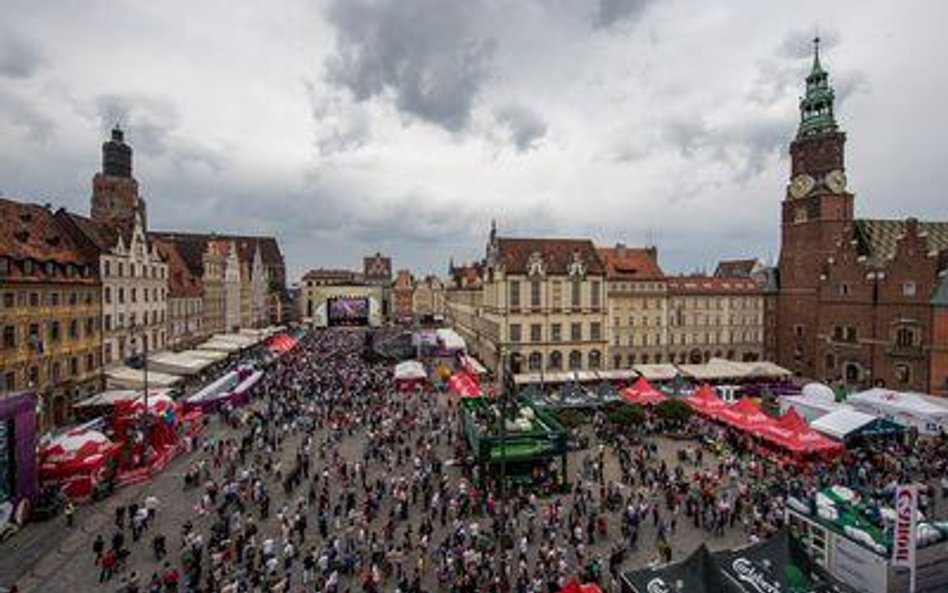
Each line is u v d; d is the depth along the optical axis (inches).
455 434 1958.7
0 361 1673.2
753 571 789.9
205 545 1141.7
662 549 1100.5
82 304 2148.1
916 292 2354.8
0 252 1715.1
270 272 6919.3
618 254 3548.2
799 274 3061.0
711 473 1572.3
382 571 1059.3
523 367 3048.7
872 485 1427.2
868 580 914.7
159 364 2495.1
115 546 1074.1
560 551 1061.1
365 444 1841.8
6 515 1177.4
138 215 2783.0
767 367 2849.4
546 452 1470.2
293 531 1202.6
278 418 2076.8
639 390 2178.9
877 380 2539.4
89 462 1374.3
